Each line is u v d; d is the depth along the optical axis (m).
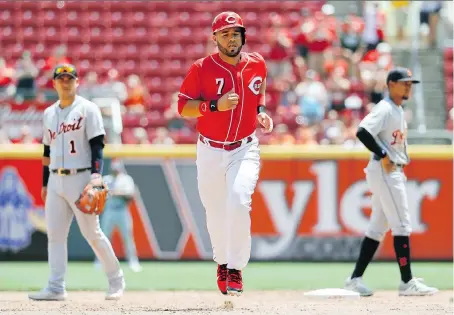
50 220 30.23
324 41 70.94
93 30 78.31
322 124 63.78
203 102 24.91
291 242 49.94
